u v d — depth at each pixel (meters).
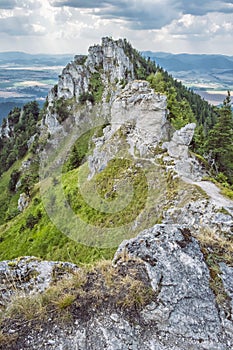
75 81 121.44
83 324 8.98
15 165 135.25
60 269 11.98
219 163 50.25
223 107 49.78
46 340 8.62
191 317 9.38
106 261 11.22
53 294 9.84
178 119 48.16
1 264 12.22
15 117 173.12
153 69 134.00
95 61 125.38
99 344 8.57
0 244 55.47
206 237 12.26
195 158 37.19
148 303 9.59
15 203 100.00
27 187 82.69
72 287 10.05
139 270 10.43
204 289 10.09
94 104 115.19
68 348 8.47
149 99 41.19
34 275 11.65
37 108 170.00
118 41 124.75
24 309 9.43
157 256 10.93
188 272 10.48
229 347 8.87
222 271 10.81
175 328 9.13
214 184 31.52
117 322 9.04
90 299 9.54
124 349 8.52
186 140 36.84
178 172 32.53
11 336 8.70
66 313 9.16
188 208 25.98
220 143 49.97
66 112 116.19
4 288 11.03
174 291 9.93
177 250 11.13
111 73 121.81
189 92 141.00
